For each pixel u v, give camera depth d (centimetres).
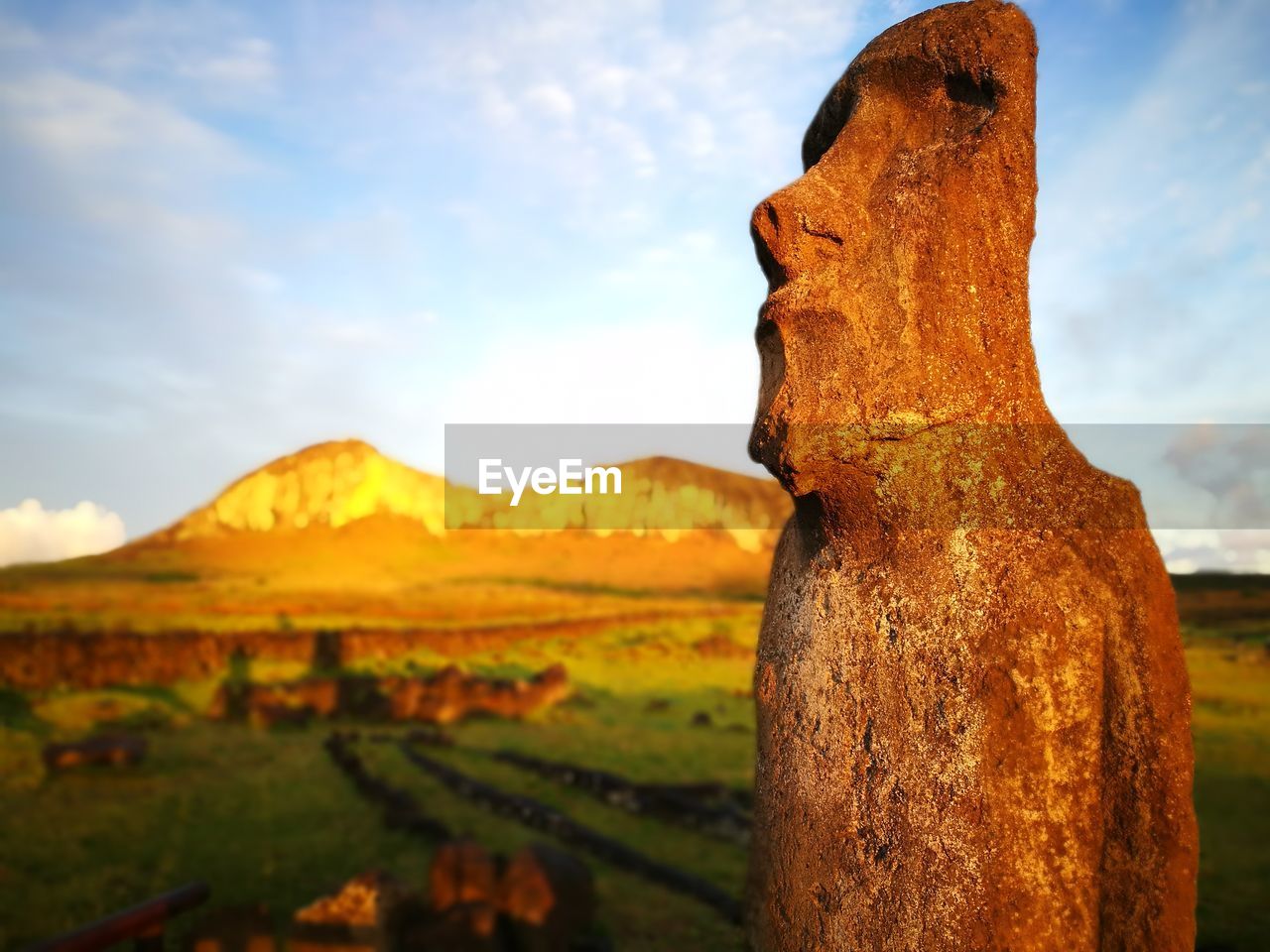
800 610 221
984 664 181
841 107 236
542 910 558
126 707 1633
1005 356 201
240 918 479
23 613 2436
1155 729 180
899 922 178
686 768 1251
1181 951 175
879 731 191
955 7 213
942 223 201
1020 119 204
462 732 1577
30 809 934
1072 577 185
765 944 218
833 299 204
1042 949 170
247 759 1254
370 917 502
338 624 2766
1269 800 972
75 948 332
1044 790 177
